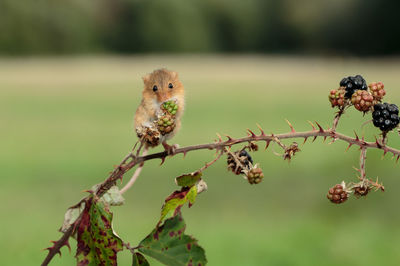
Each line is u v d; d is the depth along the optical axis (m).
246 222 10.20
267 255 8.46
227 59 75.12
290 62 70.44
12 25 68.62
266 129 21.75
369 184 2.42
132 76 50.31
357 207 10.96
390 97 27.64
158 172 15.31
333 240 9.18
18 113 28.55
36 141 20.48
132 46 76.12
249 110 28.03
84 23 72.56
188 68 60.03
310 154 16.59
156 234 2.03
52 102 32.91
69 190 12.91
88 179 14.12
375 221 10.12
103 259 2.07
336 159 15.08
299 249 8.76
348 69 55.84
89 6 72.81
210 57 78.00
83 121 25.94
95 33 73.69
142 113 4.02
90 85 42.66
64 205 11.44
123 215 10.73
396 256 8.56
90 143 20.03
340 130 19.83
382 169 12.85
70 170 15.30
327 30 77.62
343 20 76.06
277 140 2.31
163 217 2.19
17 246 8.61
